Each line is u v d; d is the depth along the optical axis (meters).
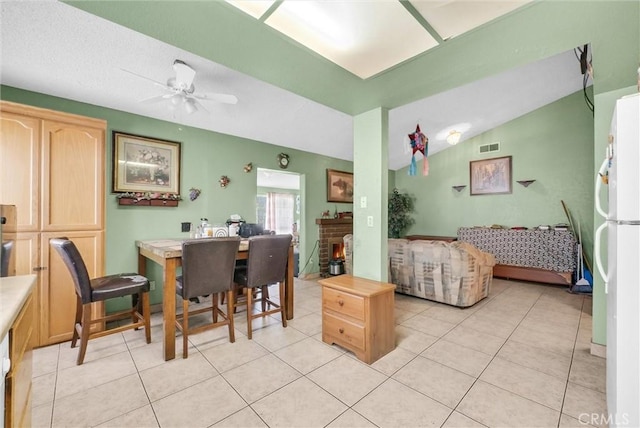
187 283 2.26
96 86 2.67
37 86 2.62
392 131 4.84
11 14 1.78
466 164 5.91
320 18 1.52
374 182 2.64
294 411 1.64
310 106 3.52
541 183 5.01
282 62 1.89
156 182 3.40
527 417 1.58
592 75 1.99
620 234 1.19
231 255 2.46
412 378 1.96
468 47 1.74
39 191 2.37
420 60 1.88
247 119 3.66
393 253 3.86
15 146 2.27
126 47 2.16
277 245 2.74
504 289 4.32
